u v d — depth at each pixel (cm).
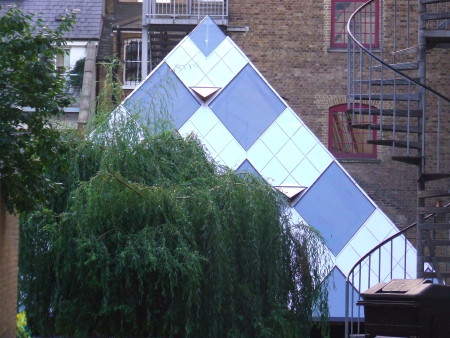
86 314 1562
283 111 2316
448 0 1830
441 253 2725
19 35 1262
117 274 1512
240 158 2262
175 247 1503
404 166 2842
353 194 2255
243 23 2897
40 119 1248
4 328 1395
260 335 1579
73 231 1519
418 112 1822
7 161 1255
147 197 1502
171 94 2280
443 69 2870
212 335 1537
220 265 1523
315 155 2283
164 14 2869
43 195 1311
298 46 2898
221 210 1582
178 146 1686
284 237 1666
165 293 1503
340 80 2897
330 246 2205
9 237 1431
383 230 2223
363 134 2872
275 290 1631
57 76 1284
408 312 1288
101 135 1638
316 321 1727
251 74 2339
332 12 2905
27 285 1585
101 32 3366
